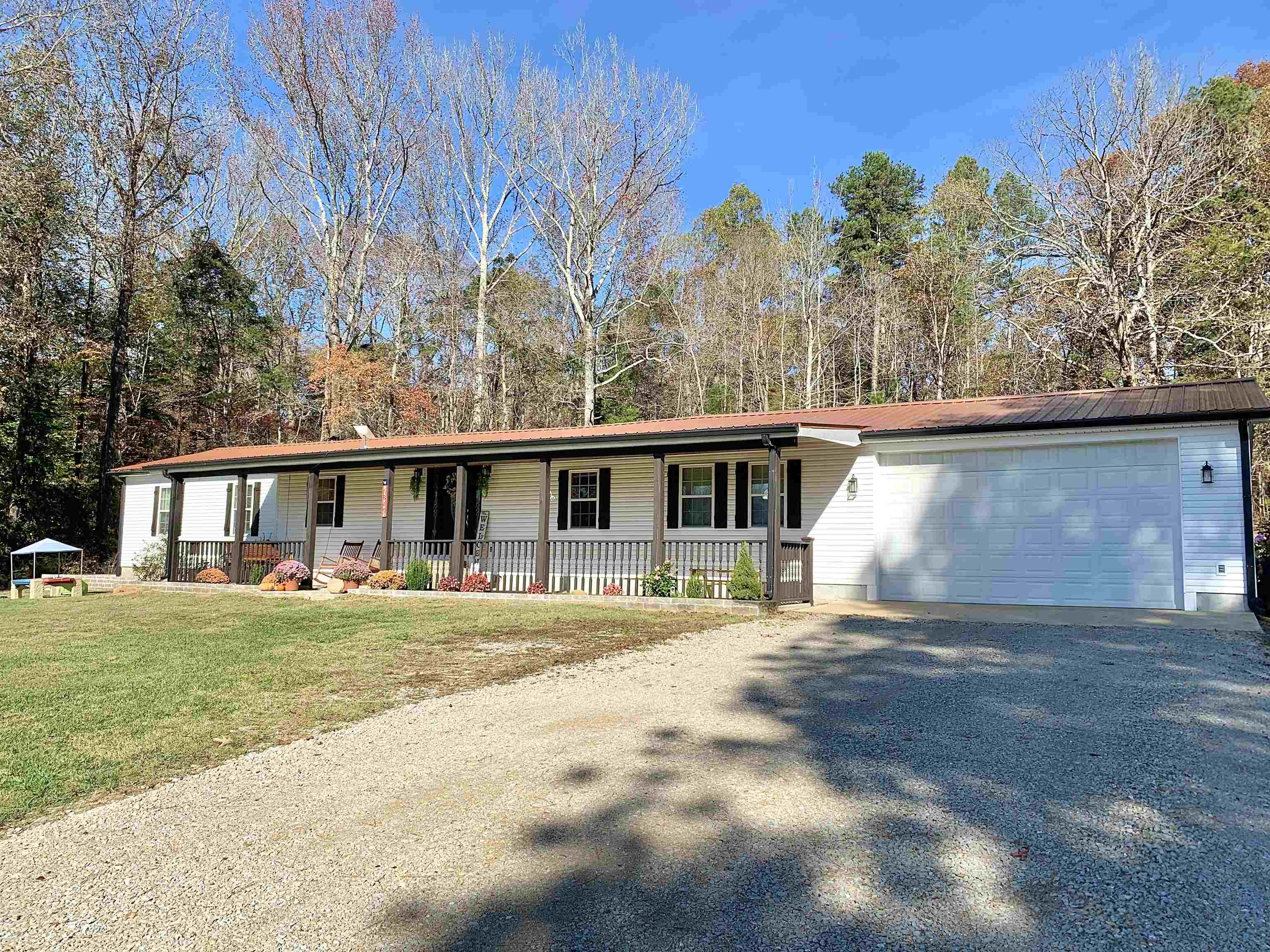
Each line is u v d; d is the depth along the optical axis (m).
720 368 36.34
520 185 33.75
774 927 2.74
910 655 7.51
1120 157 20.83
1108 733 4.85
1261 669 6.45
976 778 4.13
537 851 3.39
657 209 31.47
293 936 2.75
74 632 10.14
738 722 5.33
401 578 14.99
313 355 30.94
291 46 30.73
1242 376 18.33
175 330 28.17
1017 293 24.25
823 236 37.16
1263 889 2.91
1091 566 10.80
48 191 21.25
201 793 4.21
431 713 5.77
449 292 34.75
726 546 13.95
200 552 18.14
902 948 2.58
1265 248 18.34
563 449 13.34
